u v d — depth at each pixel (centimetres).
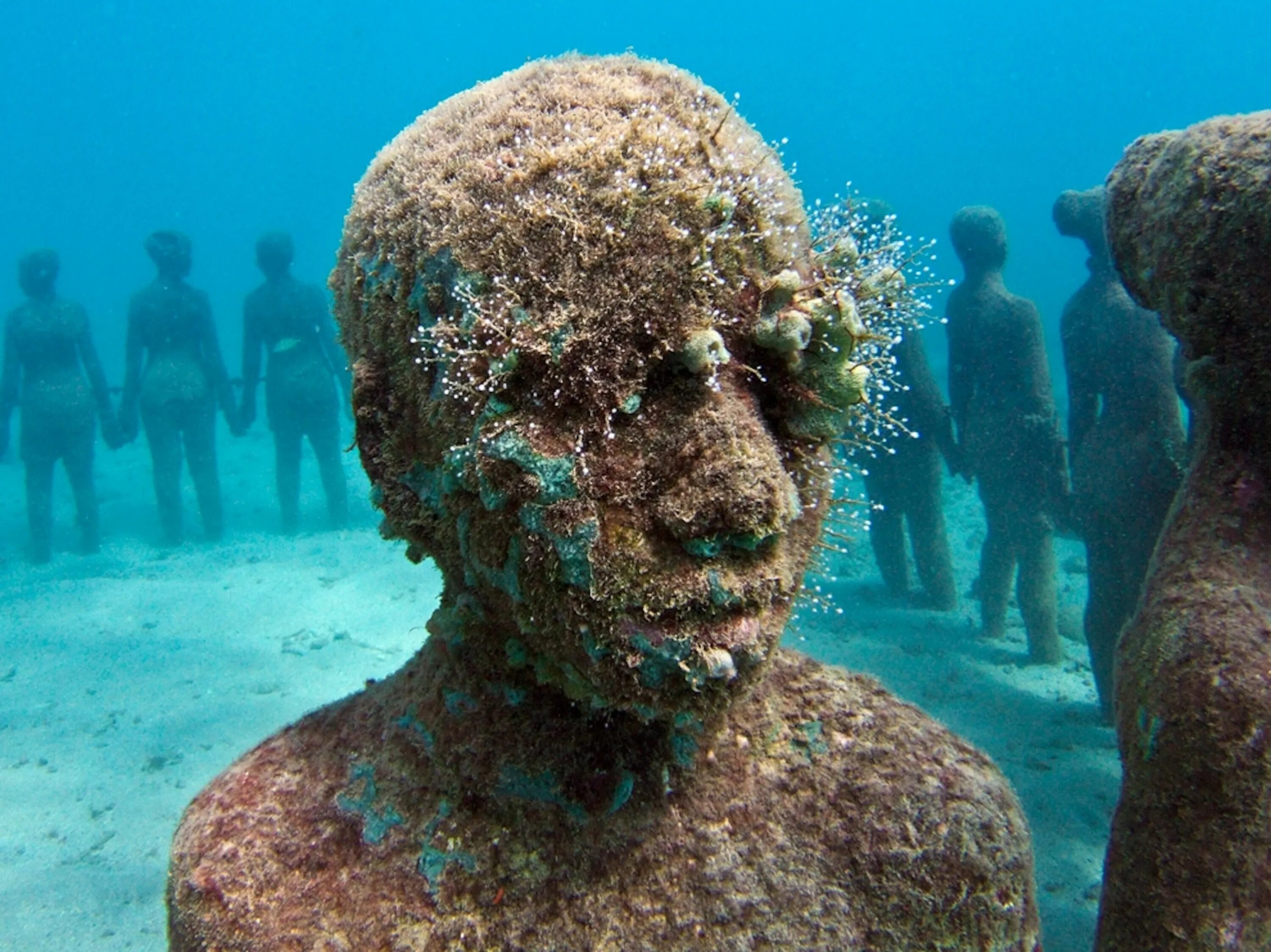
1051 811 558
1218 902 238
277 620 936
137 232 8069
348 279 215
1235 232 267
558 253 169
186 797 633
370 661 838
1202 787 242
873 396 242
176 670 827
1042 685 733
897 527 902
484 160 183
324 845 202
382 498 207
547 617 169
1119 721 280
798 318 175
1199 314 280
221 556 1155
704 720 179
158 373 1192
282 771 215
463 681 213
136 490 1536
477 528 177
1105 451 631
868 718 229
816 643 817
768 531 160
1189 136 292
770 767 220
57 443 1166
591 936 196
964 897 205
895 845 208
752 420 172
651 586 158
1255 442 277
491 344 169
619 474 164
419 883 198
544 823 203
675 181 173
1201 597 260
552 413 168
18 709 759
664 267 168
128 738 710
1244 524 270
